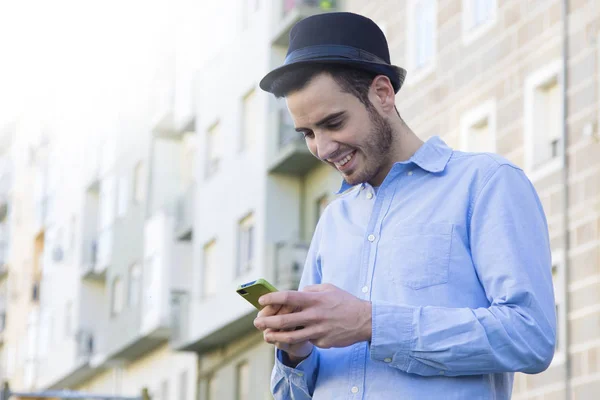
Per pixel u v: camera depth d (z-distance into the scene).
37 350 47.91
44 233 48.84
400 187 3.92
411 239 3.78
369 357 3.72
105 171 40.91
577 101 17.53
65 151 46.81
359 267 3.87
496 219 3.73
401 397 3.63
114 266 38.72
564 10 17.94
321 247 4.04
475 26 20.12
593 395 16.61
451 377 3.63
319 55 3.81
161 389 34.38
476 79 19.91
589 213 17.11
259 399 27.84
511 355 3.56
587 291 17.03
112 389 38.81
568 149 17.67
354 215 4.01
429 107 21.19
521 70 18.84
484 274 3.70
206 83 31.78
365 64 3.83
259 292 3.58
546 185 18.09
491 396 3.67
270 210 27.19
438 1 21.17
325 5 26.53
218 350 30.20
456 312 3.59
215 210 30.20
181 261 33.88
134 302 36.56
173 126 35.59
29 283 50.53
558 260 17.72
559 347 17.48
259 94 27.95
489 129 19.53
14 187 53.75
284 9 27.56
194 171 34.94
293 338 3.54
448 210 3.80
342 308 3.55
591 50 17.33
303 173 27.33
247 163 28.45
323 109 3.81
